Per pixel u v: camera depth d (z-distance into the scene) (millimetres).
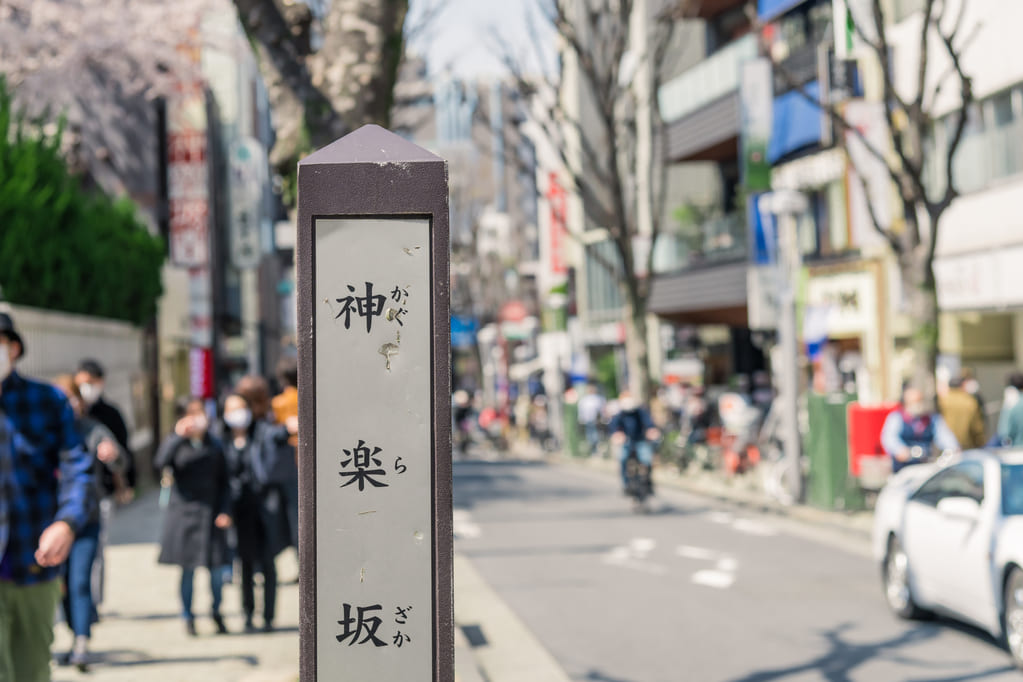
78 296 19672
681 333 40719
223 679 7711
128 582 12227
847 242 27422
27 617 5395
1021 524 8508
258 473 9586
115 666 8211
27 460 5309
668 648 9219
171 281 30609
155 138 31109
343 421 3434
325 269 3445
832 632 9750
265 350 56219
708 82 35531
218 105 43156
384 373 3447
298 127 6953
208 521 9305
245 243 41844
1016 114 21016
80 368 9078
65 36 20344
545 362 39281
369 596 3418
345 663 3408
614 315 50969
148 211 31484
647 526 17203
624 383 49688
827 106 16562
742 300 33594
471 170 54344
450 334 3463
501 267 59875
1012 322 24484
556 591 11930
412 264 3461
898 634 9641
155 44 21344
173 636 9359
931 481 10188
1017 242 20781
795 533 16094
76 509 5266
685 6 30297
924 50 15633
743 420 25531
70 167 22328
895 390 26078
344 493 3426
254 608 9734
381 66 6992
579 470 30922
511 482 26391
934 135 23344
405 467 3439
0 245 17172
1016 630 8359
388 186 3443
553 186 45875
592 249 29719
